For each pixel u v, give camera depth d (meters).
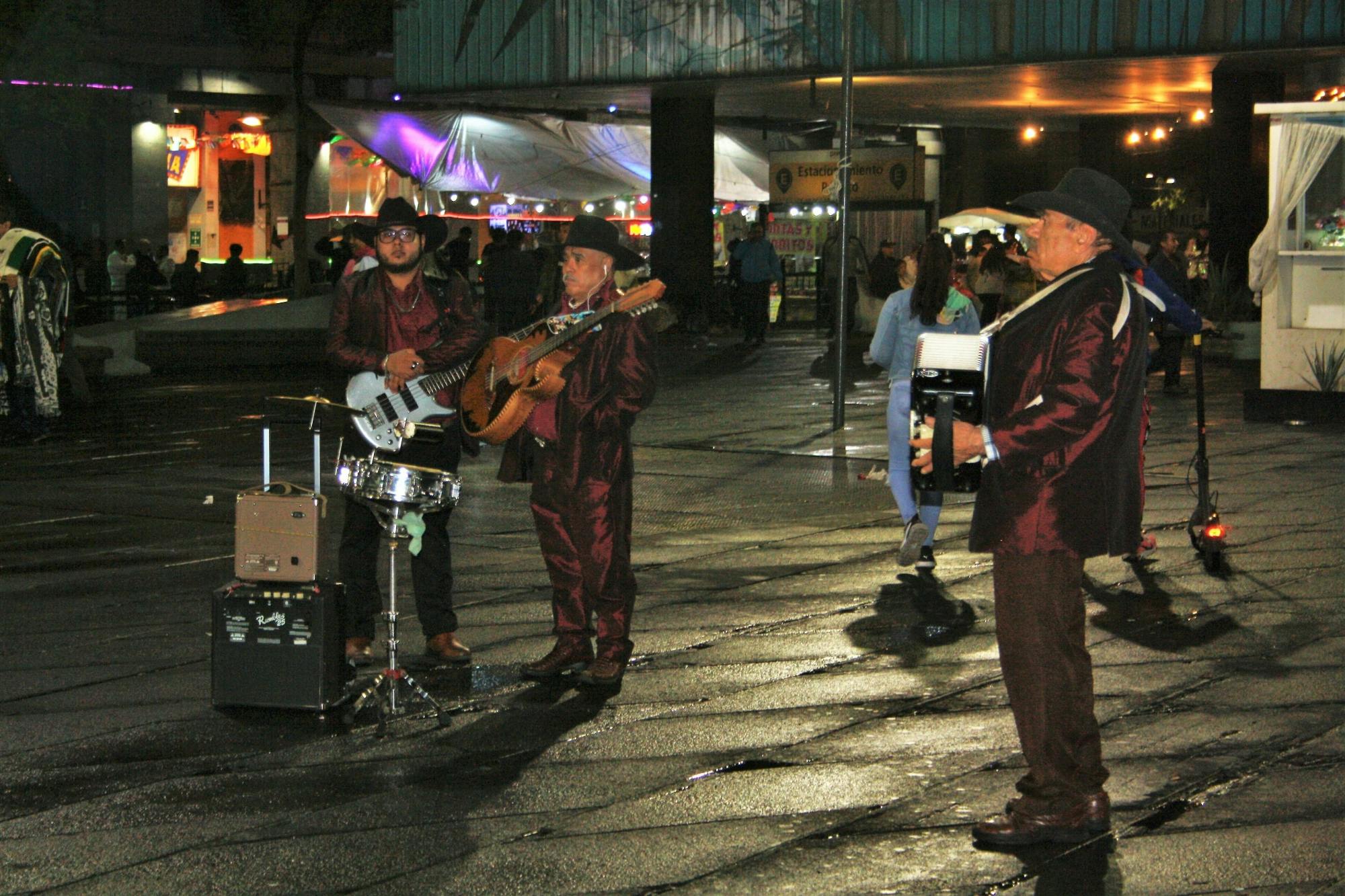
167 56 34.59
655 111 28.84
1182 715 5.93
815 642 7.12
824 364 22.31
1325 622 7.32
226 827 4.88
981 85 26.80
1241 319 23.27
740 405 17.22
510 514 10.49
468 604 7.93
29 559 9.12
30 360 14.41
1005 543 4.53
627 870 4.51
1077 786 4.69
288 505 6.07
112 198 34.59
